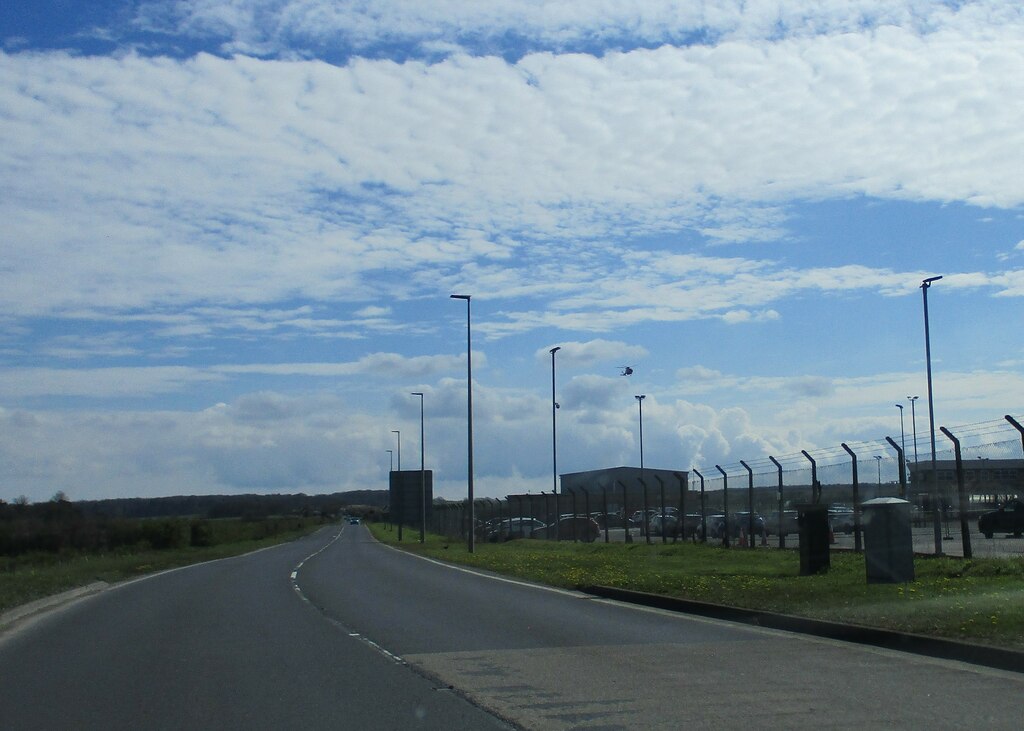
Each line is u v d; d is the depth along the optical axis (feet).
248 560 135.64
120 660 42.70
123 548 191.83
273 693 34.55
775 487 102.27
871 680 34.88
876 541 61.26
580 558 104.12
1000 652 37.55
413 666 39.52
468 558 116.47
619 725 28.71
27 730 29.50
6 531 189.78
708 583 66.44
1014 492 74.18
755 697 32.14
